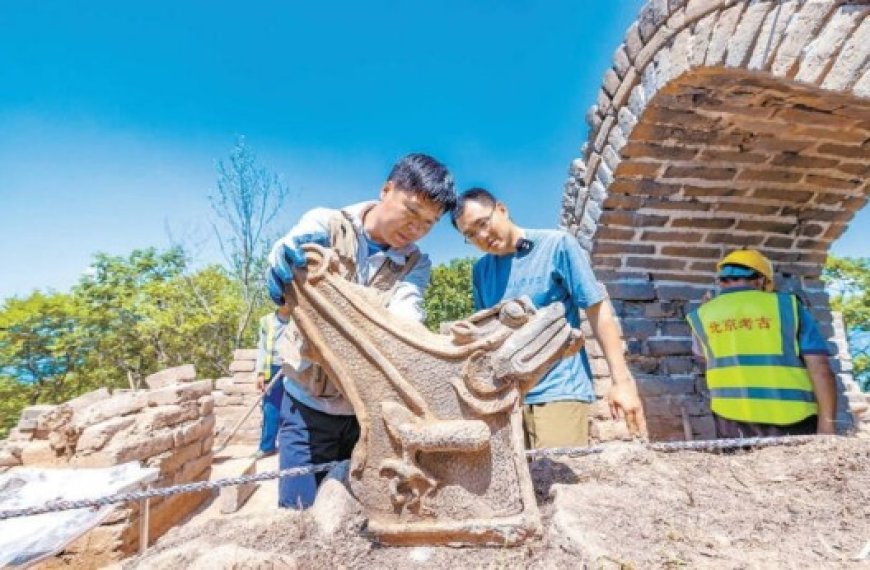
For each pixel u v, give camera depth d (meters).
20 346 15.34
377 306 1.39
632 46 3.21
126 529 3.20
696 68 2.70
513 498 1.21
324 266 1.41
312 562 1.18
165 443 3.98
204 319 15.13
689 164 3.45
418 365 1.31
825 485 1.42
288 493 1.93
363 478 1.30
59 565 3.06
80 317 15.81
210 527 1.37
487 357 1.27
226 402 7.46
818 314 4.06
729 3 2.52
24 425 3.60
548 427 2.29
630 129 3.26
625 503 1.29
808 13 2.17
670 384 3.71
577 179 4.06
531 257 2.51
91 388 16.53
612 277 3.86
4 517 1.23
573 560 1.06
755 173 3.53
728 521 1.20
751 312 2.61
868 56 1.98
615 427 3.56
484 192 2.53
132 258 17.28
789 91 2.91
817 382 2.46
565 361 2.40
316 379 1.86
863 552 1.04
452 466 1.25
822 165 3.53
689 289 3.94
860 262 15.15
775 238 3.96
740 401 2.57
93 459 3.40
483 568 1.12
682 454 1.78
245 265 13.98
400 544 1.25
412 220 1.71
